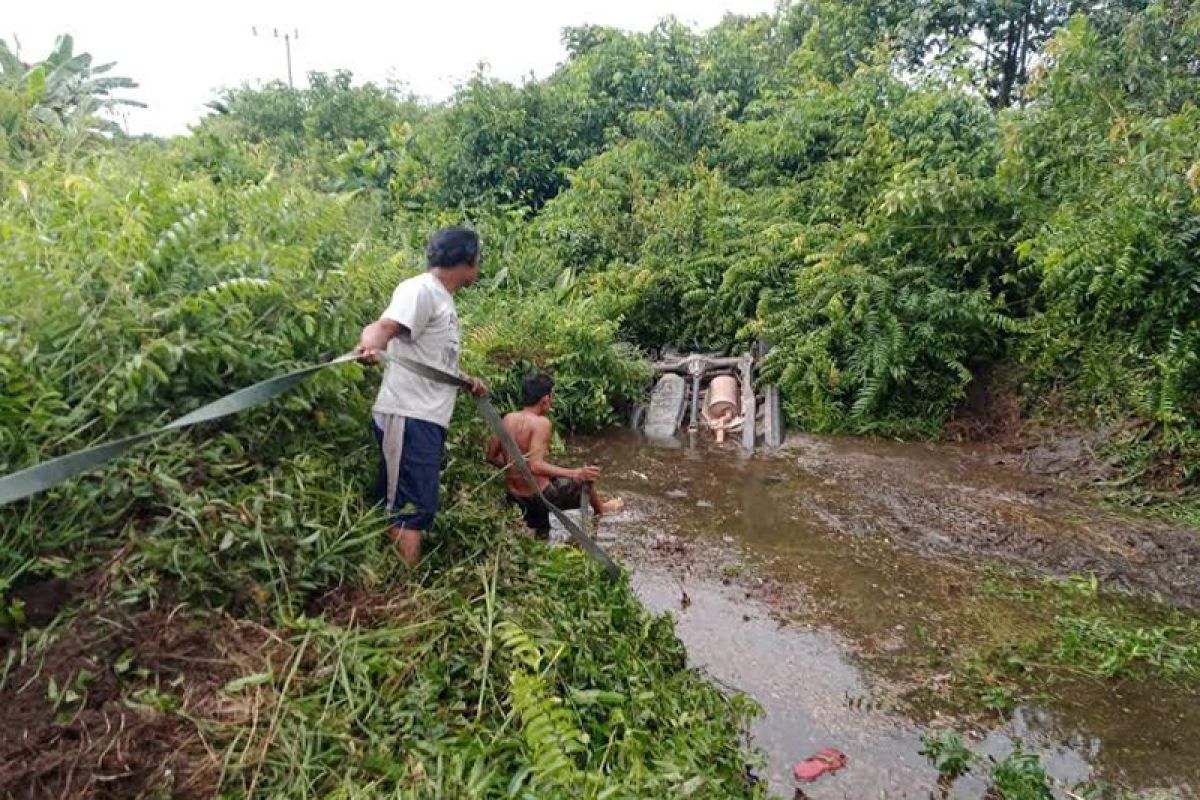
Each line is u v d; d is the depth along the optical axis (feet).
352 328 12.52
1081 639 12.88
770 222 30.58
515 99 41.68
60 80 30.32
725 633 13.12
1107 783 9.85
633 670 9.86
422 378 10.60
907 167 27.43
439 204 39.29
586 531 16.25
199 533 8.63
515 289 29.04
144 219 11.46
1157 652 12.48
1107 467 19.90
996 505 18.52
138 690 7.29
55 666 7.22
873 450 22.94
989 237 24.77
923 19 46.14
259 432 10.28
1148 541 16.44
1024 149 25.00
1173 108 26.27
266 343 10.77
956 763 9.98
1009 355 24.62
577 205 34.96
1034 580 15.17
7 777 6.26
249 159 25.79
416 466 10.57
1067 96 25.68
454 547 11.46
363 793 6.78
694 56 47.26
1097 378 21.40
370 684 8.06
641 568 15.42
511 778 7.39
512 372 23.27
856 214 29.37
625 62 45.91
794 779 9.74
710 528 17.56
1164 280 19.75
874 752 10.30
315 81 55.31
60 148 19.19
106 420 9.08
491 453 14.29
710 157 37.78
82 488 8.45
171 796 6.47
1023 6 46.62
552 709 8.00
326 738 7.34
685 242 31.09
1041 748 10.49
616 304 28.63
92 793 6.33
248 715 7.31
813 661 12.37
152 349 9.34
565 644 9.25
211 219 11.91
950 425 24.13
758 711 10.62
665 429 24.91
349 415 11.62
